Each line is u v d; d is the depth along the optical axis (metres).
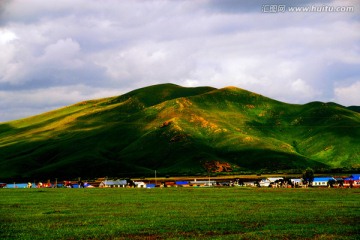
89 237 48.44
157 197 112.62
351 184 175.12
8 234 50.25
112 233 50.66
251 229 53.06
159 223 58.50
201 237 47.66
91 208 81.50
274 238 46.56
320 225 55.62
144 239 46.97
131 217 65.69
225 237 47.22
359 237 47.06
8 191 157.88
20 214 71.38
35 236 49.09
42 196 121.50
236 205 85.19
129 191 152.12
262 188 170.50
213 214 68.75
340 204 85.50
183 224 57.25
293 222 58.97
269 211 72.75
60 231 52.34
